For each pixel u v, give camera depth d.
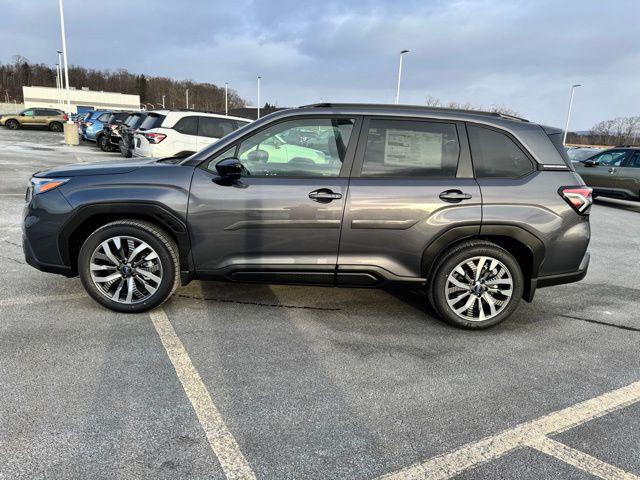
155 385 2.84
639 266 6.22
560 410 2.77
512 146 3.75
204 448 2.32
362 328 3.81
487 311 3.87
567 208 3.72
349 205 3.57
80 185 3.64
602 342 3.75
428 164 3.68
